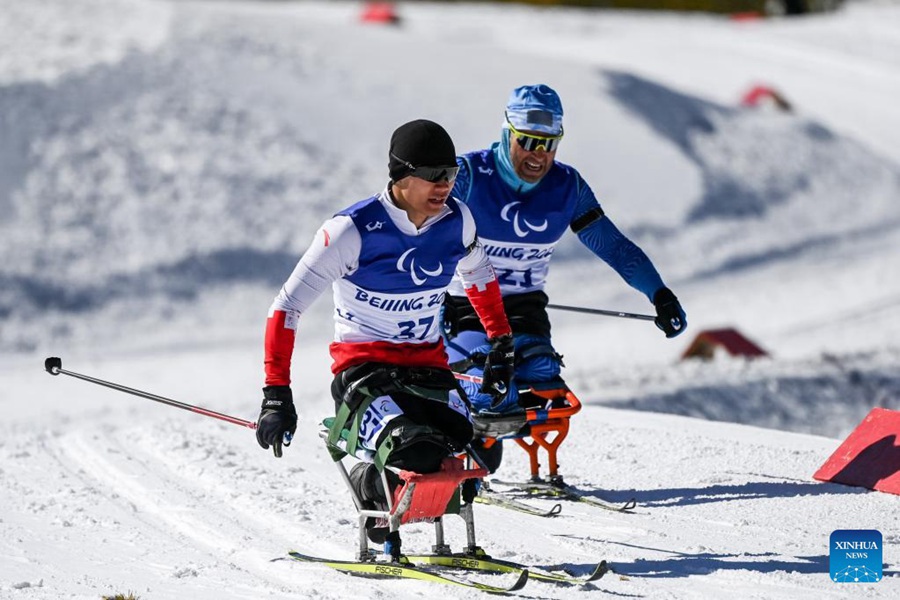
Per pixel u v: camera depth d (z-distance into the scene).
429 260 14.77
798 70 185.62
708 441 24.61
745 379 46.75
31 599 14.31
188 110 105.38
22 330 76.44
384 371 14.68
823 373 49.38
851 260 104.62
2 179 91.94
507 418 18.58
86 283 83.25
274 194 97.31
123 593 14.52
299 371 63.78
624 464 22.62
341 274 14.56
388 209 14.48
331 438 15.05
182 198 94.31
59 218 89.62
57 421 40.44
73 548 17.23
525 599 13.70
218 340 76.81
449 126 114.62
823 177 129.00
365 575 15.08
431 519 14.69
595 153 116.88
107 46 116.12
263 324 81.25
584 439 25.14
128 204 92.38
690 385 44.31
